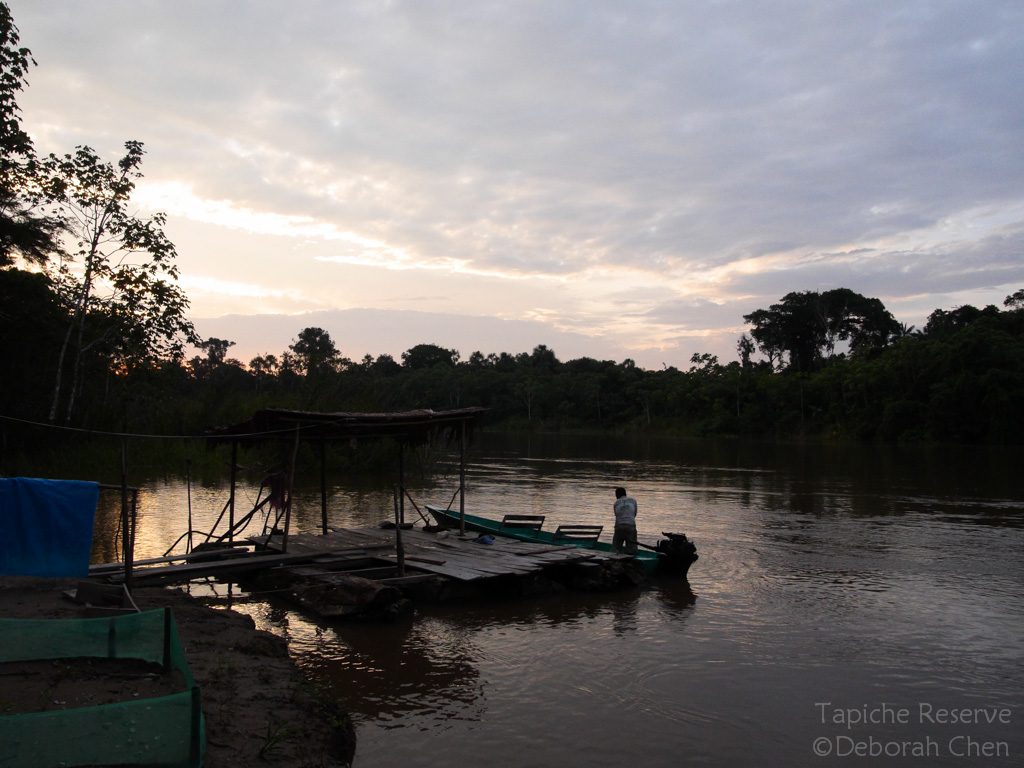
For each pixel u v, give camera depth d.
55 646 5.88
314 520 16.89
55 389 23.88
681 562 12.02
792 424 72.56
